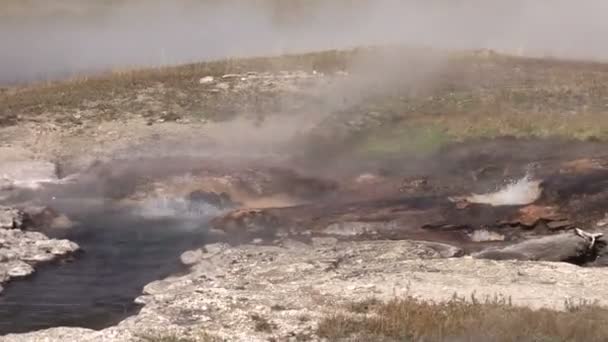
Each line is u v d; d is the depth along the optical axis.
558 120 28.75
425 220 21.77
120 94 34.62
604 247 19.66
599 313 13.75
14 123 31.38
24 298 17.19
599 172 23.77
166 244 21.33
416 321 13.27
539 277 16.55
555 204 22.47
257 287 16.09
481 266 17.31
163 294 16.09
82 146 29.28
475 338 12.53
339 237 21.12
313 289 15.62
